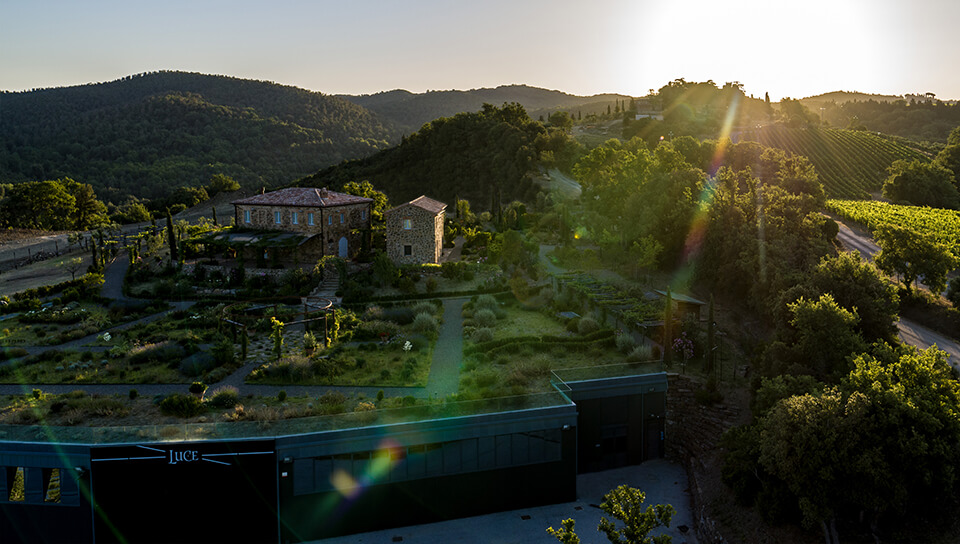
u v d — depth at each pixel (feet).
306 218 273.75
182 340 189.06
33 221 497.46
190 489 123.03
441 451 133.69
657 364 160.15
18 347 189.37
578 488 149.38
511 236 267.80
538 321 208.64
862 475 105.19
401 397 152.35
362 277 249.55
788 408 109.29
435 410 134.00
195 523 123.75
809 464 105.50
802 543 113.91
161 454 121.49
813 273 178.91
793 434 107.04
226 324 200.03
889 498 105.09
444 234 311.88
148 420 139.95
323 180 598.34
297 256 265.54
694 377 165.37
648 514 98.22
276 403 149.18
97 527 122.31
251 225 284.61
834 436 103.86
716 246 237.45
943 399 111.65
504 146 520.01
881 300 162.61
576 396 153.07
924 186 450.30
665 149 339.57
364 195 346.13
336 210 281.33
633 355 171.73
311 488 126.82
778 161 378.32
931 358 119.75
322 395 154.10
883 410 107.45
